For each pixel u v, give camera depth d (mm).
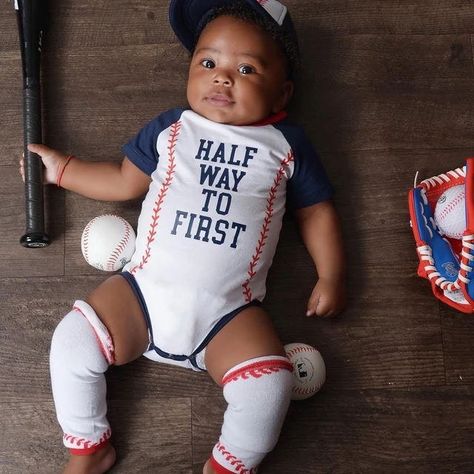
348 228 1225
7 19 1268
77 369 1006
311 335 1184
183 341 1028
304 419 1145
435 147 1258
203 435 1136
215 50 1068
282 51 1104
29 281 1187
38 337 1168
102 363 1023
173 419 1139
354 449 1137
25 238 1122
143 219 1081
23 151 1206
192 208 1043
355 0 1298
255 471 1066
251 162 1068
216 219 1037
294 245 1210
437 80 1279
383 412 1152
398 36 1291
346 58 1281
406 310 1195
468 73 1283
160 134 1101
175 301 1021
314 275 1204
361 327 1188
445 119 1267
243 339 1023
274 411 983
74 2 1279
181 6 1130
